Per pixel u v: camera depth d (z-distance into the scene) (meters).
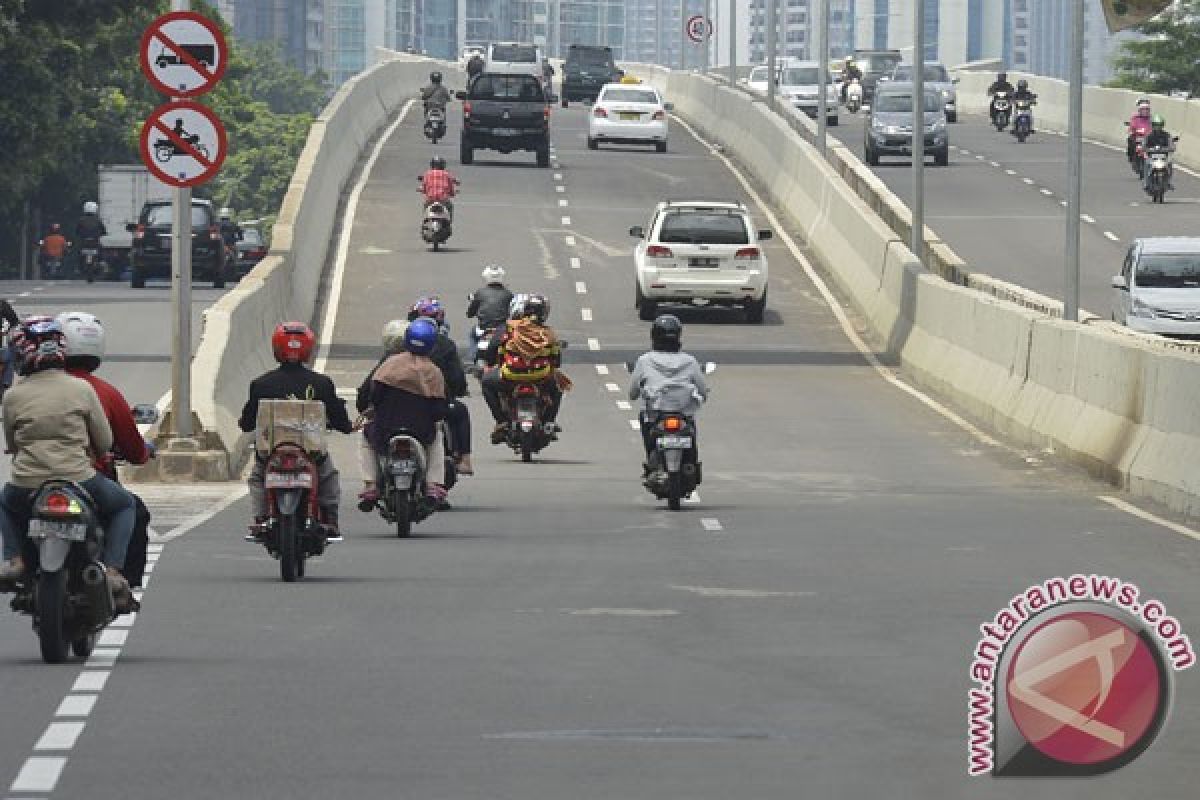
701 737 25.77
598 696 28.50
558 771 23.86
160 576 41.16
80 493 31.00
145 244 140.25
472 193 158.00
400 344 49.91
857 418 82.00
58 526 30.70
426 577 41.16
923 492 59.94
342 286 120.94
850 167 144.12
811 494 59.19
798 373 97.38
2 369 74.38
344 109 167.38
